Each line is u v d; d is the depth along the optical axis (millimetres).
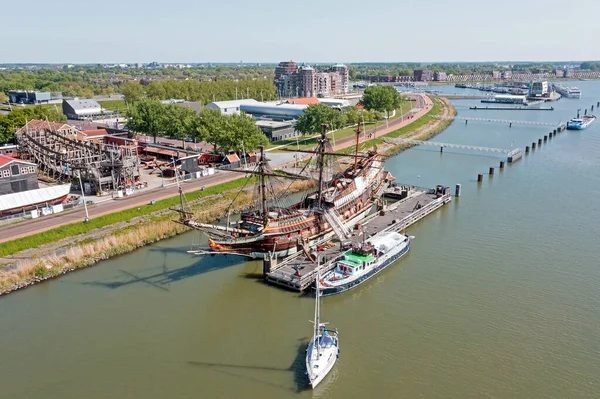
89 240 101250
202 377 64938
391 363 67312
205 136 176250
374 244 98938
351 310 81562
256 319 79062
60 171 143625
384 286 89750
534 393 61531
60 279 90312
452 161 191375
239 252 95188
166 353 70062
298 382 63844
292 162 173375
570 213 126375
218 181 145375
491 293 85750
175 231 112375
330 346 67438
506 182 158375
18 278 86875
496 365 66812
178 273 94312
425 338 73000
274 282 90188
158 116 194250
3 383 63656
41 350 70375
